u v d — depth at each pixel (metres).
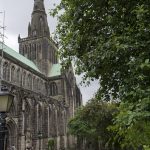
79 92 145.75
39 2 146.25
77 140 107.88
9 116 77.25
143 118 8.80
